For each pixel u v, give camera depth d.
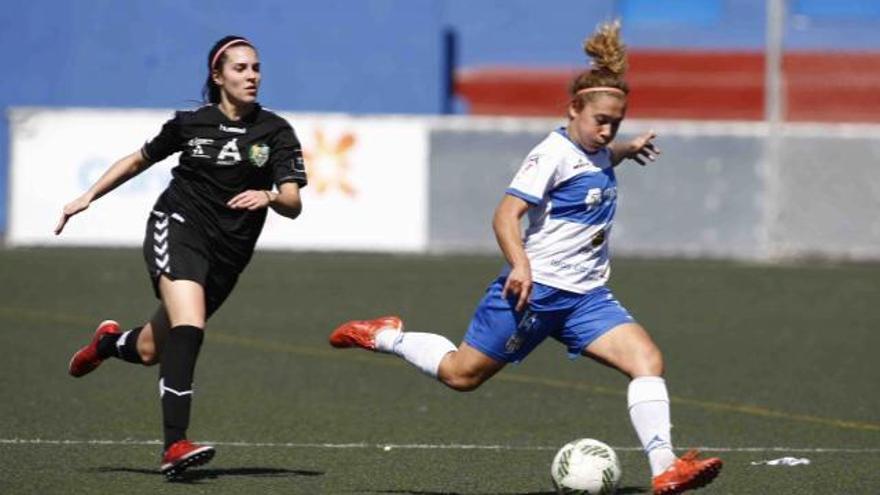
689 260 70.94
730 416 35.12
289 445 30.52
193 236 26.41
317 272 64.25
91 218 71.19
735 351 46.00
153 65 94.50
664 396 23.84
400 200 71.50
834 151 71.56
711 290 60.84
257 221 26.92
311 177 71.25
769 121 71.62
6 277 61.00
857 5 98.38
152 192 71.19
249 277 62.47
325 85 95.06
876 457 29.84
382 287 59.88
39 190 71.06
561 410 35.69
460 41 97.19
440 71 95.00
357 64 95.12
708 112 95.38
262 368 41.47
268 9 94.75
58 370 40.25
